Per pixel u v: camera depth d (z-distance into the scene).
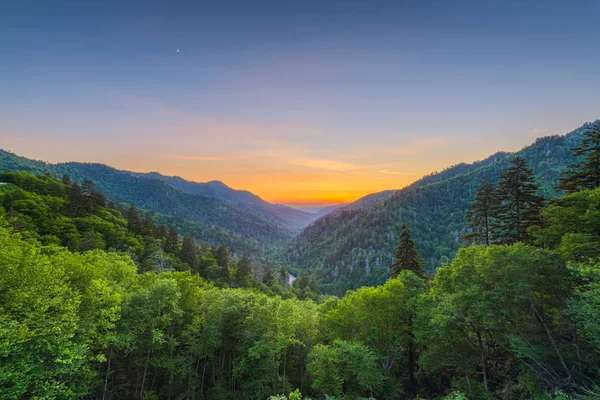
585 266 15.60
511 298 17.59
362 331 28.25
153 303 26.69
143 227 89.12
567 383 15.04
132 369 30.52
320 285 172.88
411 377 28.27
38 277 17.91
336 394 22.81
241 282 88.62
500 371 22.67
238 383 31.89
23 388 15.12
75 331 20.19
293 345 31.94
